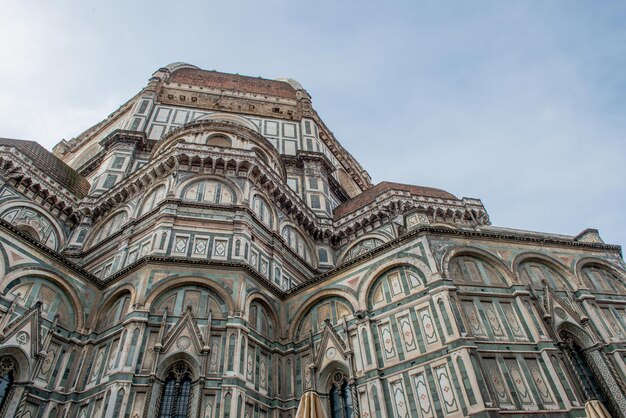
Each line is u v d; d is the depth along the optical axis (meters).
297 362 24.42
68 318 23.31
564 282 24.22
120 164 41.03
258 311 25.41
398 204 39.12
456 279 22.11
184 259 24.61
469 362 18.00
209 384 20.30
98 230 33.97
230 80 64.69
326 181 47.59
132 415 18.59
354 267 25.59
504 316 21.00
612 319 23.02
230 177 31.98
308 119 56.84
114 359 20.59
